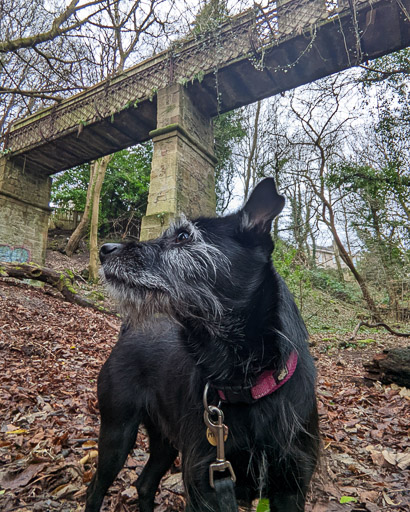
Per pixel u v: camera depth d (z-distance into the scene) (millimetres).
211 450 356
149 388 481
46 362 1133
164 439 501
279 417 348
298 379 366
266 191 410
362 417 877
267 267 396
